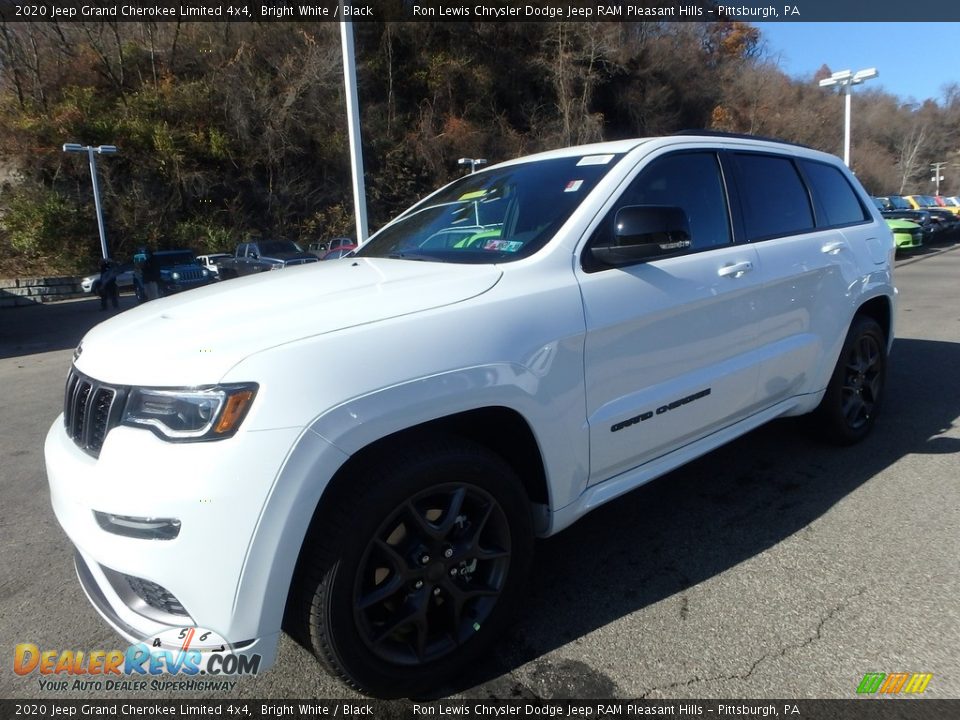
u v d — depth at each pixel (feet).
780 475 12.93
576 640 8.37
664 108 160.25
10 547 11.58
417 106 144.25
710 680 7.56
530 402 7.77
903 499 11.69
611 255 8.71
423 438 7.32
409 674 7.29
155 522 6.20
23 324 55.67
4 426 19.71
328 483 6.51
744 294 10.52
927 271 48.91
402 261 9.81
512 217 9.80
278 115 125.39
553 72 147.84
